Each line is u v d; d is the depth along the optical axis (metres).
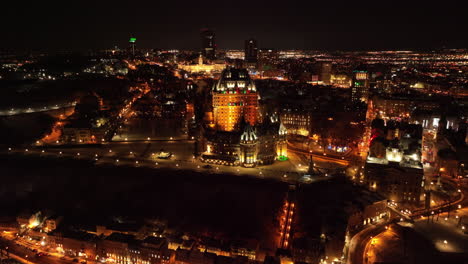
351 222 177.12
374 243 165.38
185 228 184.88
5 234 180.25
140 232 167.38
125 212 199.88
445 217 186.88
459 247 160.50
